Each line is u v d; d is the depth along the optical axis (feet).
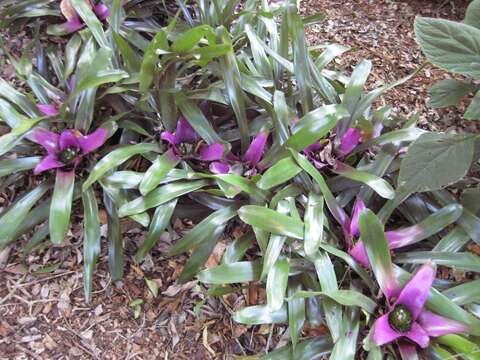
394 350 2.21
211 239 2.44
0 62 3.31
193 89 2.90
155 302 2.56
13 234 2.49
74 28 3.20
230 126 2.93
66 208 2.41
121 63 2.98
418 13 4.15
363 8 4.19
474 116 2.09
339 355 2.09
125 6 3.36
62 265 2.65
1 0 3.37
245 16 3.19
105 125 2.61
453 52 2.12
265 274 2.19
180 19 3.62
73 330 2.45
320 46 3.17
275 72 2.93
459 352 2.07
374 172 2.59
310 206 2.38
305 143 2.43
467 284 2.27
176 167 2.65
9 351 2.36
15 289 2.56
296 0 2.83
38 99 2.84
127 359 2.38
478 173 3.01
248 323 2.21
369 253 2.24
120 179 2.51
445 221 2.39
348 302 2.13
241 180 2.40
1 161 2.53
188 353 2.41
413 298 2.13
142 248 2.42
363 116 2.68
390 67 3.70
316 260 2.27
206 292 2.55
